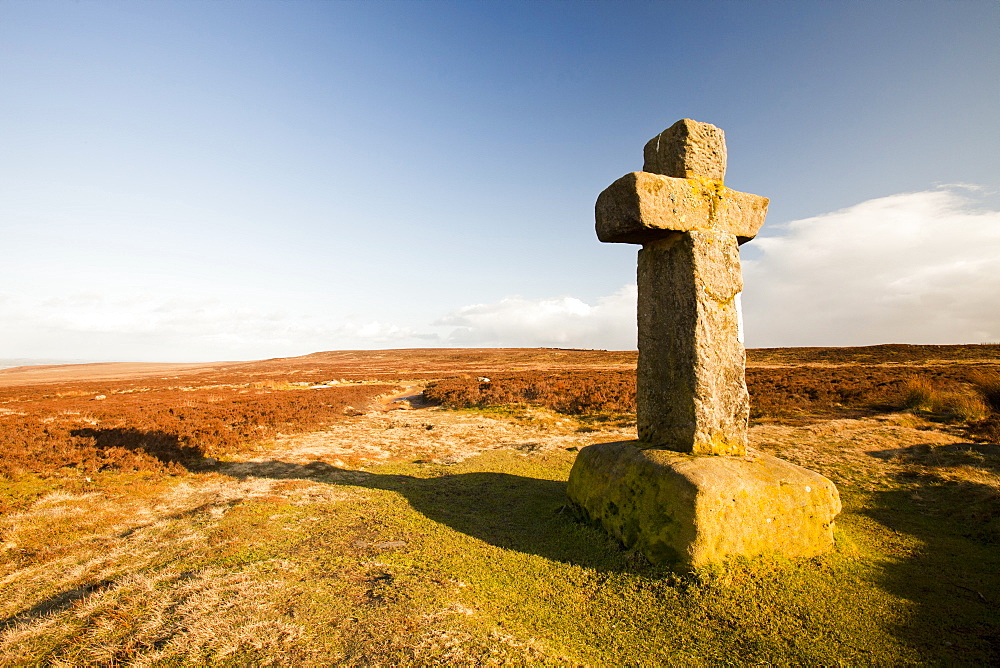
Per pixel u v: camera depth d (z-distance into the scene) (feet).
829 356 169.89
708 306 19.19
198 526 21.49
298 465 35.60
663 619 14.16
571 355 280.10
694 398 18.92
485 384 104.68
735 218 20.27
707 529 16.05
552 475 33.53
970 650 12.22
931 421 47.21
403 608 13.53
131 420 50.65
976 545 19.13
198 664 10.97
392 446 45.60
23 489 27.81
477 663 11.20
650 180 18.53
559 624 13.91
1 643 12.19
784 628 13.35
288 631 12.19
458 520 22.95
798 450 36.73
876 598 14.74
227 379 169.89
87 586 15.61
